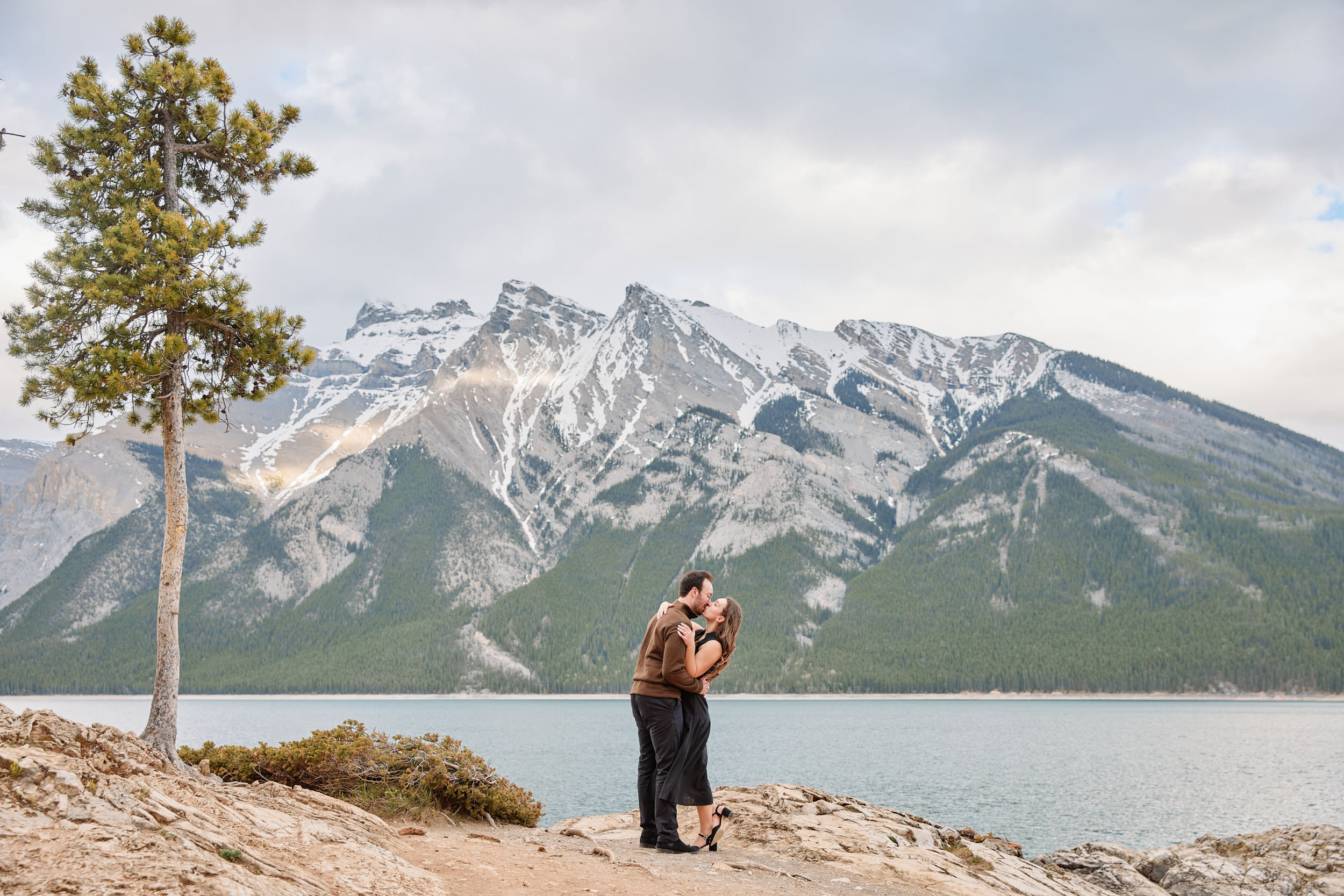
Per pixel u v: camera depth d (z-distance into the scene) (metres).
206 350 15.75
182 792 6.66
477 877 7.34
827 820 11.56
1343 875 14.79
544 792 49.22
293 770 13.04
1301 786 58.66
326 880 5.91
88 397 13.59
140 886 4.36
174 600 13.86
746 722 133.62
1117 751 83.38
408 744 14.05
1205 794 55.00
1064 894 11.06
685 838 11.09
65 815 4.81
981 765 69.94
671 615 9.30
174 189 15.69
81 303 14.49
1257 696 198.00
